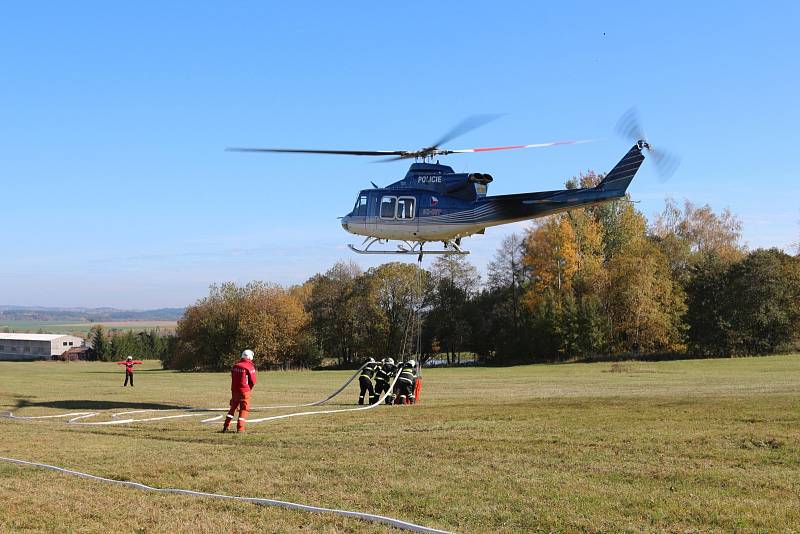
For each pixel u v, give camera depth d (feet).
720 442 41.47
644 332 221.66
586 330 224.94
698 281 229.45
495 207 78.33
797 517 27.12
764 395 67.21
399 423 54.65
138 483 34.91
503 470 36.29
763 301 216.74
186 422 60.23
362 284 278.67
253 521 28.12
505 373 168.35
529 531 26.53
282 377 177.58
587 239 237.66
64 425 59.00
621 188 75.10
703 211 289.74
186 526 27.43
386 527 27.04
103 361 402.31
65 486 34.30
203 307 262.06
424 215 80.28
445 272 290.97
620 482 33.27
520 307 263.08
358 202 84.02
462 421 54.13
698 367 162.91
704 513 27.81
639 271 221.25
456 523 27.58
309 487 33.58
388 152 77.51
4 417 67.15
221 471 37.24
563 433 46.34
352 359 288.51
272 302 262.47
